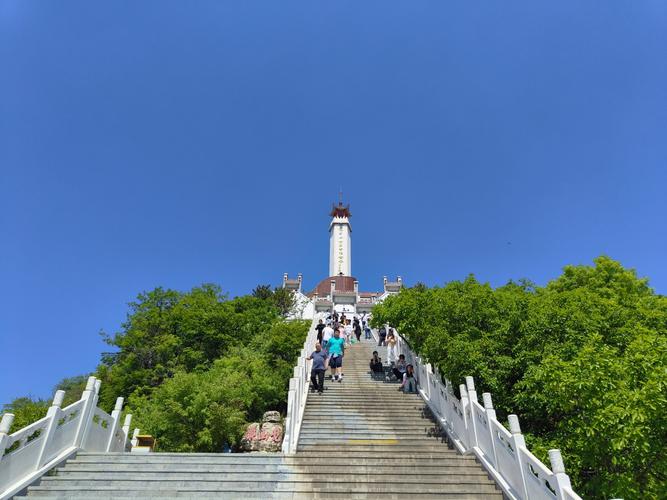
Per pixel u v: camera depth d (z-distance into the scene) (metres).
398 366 18.95
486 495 9.45
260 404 23.27
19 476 9.27
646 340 9.97
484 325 15.09
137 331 31.55
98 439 12.62
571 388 9.28
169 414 19.86
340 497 9.41
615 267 24.44
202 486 9.73
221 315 33.12
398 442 13.16
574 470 9.73
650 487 8.42
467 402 12.18
